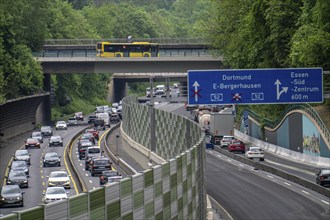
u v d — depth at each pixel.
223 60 194.50
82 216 30.81
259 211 72.50
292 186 92.00
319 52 125.25
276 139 150.50
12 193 88.56
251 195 83.88
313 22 136.38
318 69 91.06
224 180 99.12
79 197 30.62
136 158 147.12
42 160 147.75
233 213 71.56
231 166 119.75
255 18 164.88
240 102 92.00
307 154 129.75
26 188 107.12
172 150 109.38
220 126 164.62
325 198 80.94
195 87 92.31
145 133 138.62
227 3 195.62
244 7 187.88
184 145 97.12
